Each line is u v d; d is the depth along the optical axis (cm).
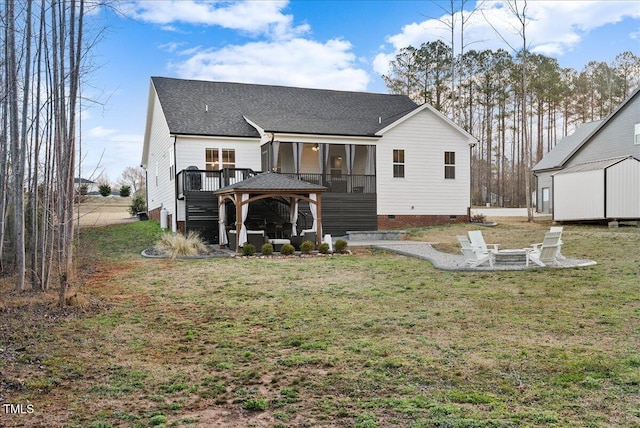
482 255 1118
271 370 486
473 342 560
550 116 4697
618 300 741
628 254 1191
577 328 602
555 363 478
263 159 2020
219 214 1719
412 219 2202
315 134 1991
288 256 1435
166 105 2098
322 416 371
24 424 363
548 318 655
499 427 342
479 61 4266
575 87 4709
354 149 2108
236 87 2383
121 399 416
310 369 485
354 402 398
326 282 992
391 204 2164
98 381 460
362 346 556
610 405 379
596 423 347
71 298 783
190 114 2073
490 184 4859
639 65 4584
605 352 506
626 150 2209
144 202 2961
